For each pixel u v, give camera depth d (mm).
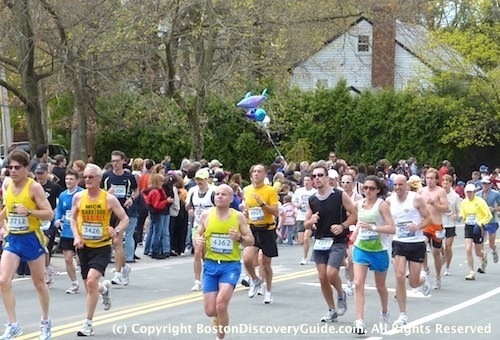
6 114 37719
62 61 30953
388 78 61781
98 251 12844
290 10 36969
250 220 16297
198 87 35000
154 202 23734
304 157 51094
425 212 14531
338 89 54500
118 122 45000
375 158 54062
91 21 30484
